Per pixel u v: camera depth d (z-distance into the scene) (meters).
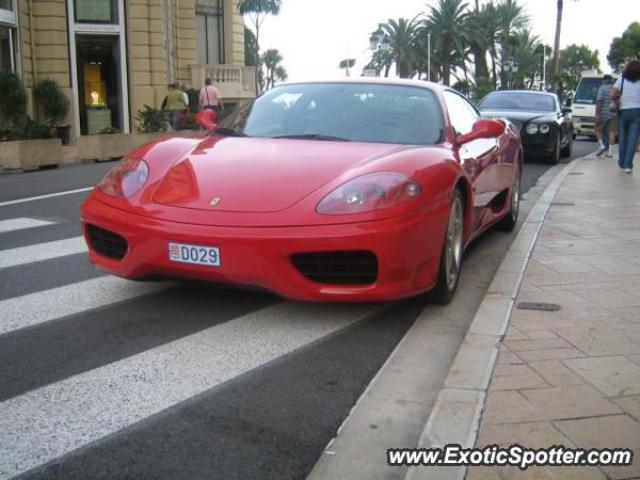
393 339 3.79
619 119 11.08
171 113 19.86
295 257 3.66
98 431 2.75
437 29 58.12
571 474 2.39
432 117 4.86
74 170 12.48
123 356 3.48
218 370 3.33
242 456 2.59
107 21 20.83
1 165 12.04
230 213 3.73
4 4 18.05
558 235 6.27
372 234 3.62
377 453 2.61
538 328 3.81
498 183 5.84
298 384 3.20
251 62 45.84
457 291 4.71
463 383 3.11
